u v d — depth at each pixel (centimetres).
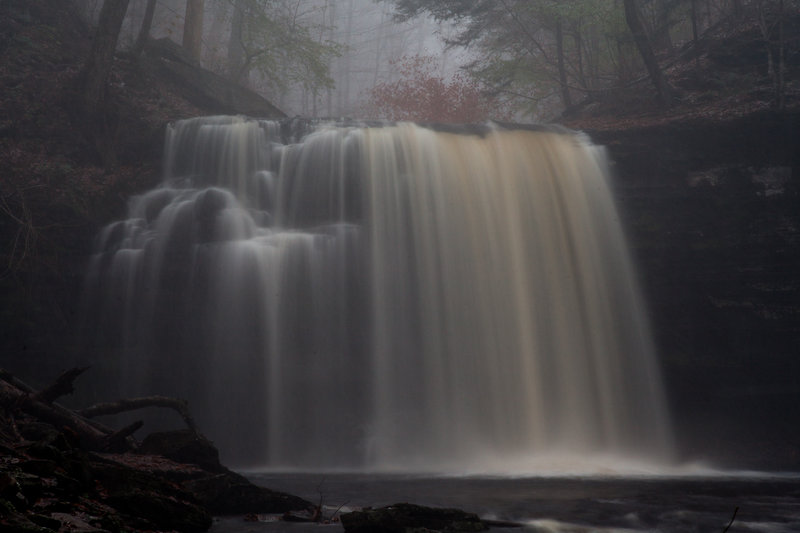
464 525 673
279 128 1938
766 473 1521
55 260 1723
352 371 1692
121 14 2159
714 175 1962
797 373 1856
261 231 1778
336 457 1617
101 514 516
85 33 2680
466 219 1847
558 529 716
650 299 1906
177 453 847
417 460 1655
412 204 1842
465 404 1738
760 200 1931
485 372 1759
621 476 1377
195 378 1639
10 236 1700
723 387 1861
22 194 1719
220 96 2659
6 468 516
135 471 617
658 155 1970
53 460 577
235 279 1673
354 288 1755
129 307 1705
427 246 1823
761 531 738
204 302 1677
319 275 1728
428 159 1869
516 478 1295
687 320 1903
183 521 596
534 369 1777
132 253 1739
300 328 1681
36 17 2512
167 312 1684
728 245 1923
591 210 1922
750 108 2012
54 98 2111
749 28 2494
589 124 2275
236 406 1623
